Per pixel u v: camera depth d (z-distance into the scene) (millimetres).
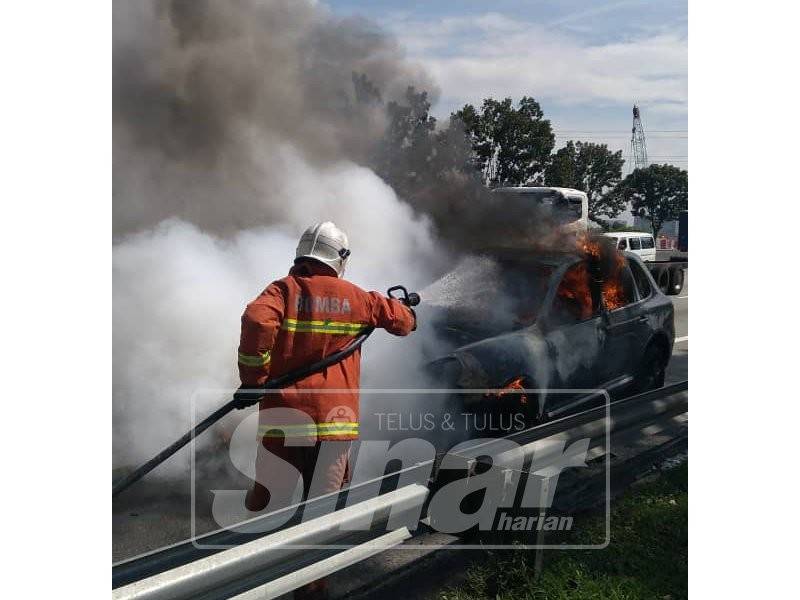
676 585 3176
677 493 3922
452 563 3264
